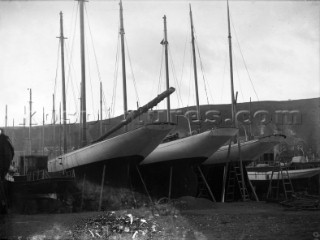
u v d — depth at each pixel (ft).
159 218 54.24
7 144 70.69
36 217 58.95
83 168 80.64
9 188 71.51
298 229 42.73
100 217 54.60
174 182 90.84
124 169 78.69
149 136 75.05
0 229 44.73
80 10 93.66
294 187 113.91
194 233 41.27
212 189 103.71
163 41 110.32
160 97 84.02
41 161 88.79
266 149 100.99
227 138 87.04
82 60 90.84
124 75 99.55
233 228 43.83
